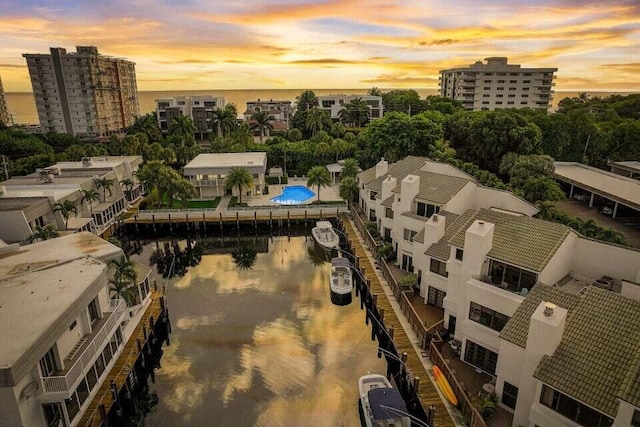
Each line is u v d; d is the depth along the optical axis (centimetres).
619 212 5172
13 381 1705
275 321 3516
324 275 4428
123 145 8112
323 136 8606
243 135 8544
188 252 5119
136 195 6569
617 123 8275
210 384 2772
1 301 2222
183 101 12612
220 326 3434
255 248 5262
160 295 3606
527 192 4953
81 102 11938
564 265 2717
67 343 2219
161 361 3003
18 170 7081
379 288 3741
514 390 2200
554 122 7212
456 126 7550
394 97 13912
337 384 2775
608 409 1653
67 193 4694
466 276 2683
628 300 2023
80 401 2256
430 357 2756
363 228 4981
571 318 2041
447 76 15212
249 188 6334
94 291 2450
